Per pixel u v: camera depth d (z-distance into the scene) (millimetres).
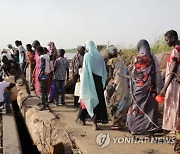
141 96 3271
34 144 4156
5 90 5191
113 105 3725
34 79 6137
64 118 4516
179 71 2885
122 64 3746
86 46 3736
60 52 5414
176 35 2932
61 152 3236
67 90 6453
